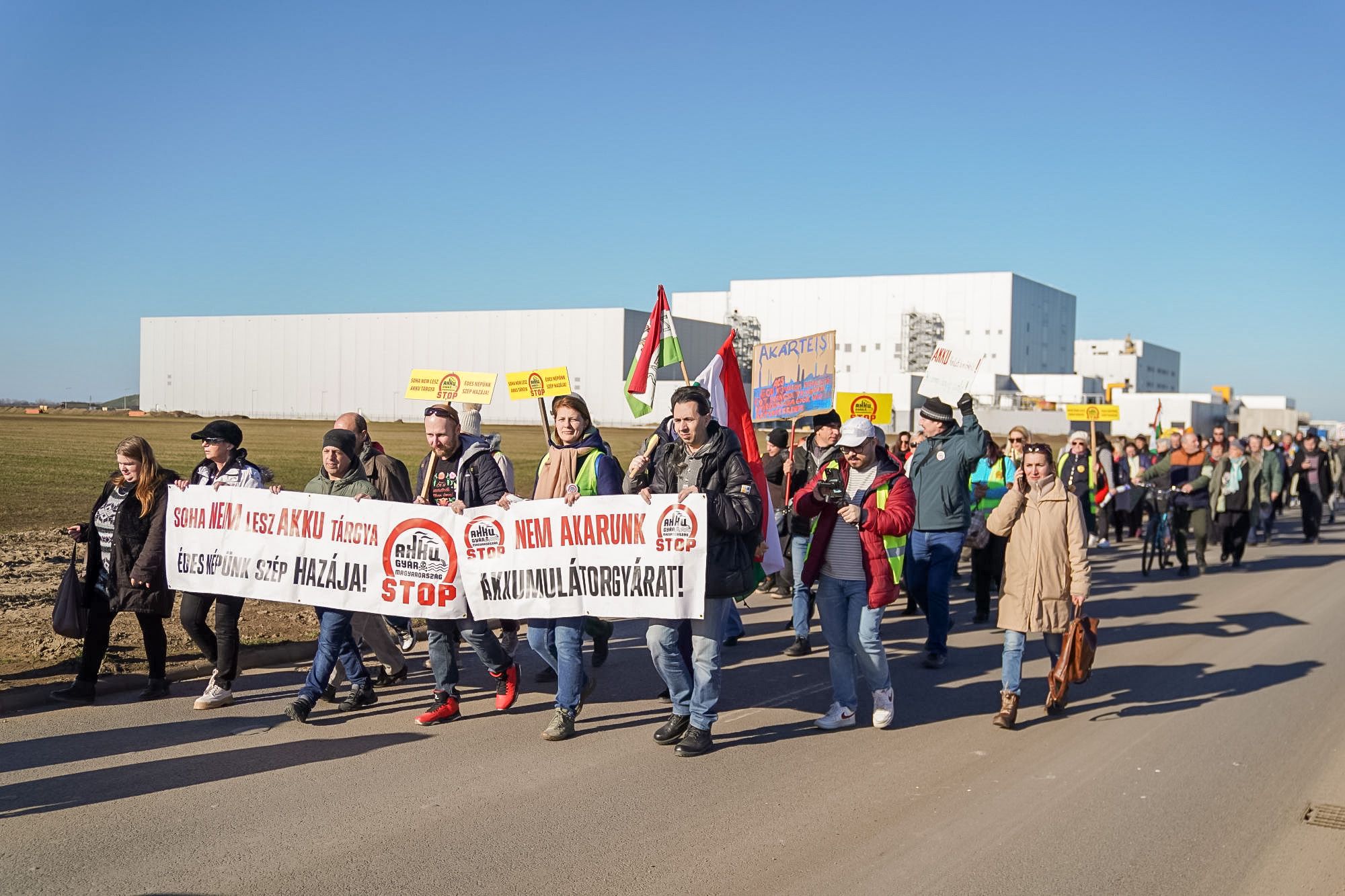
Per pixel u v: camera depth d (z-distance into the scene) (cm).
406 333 8481
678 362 834
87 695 723
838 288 9244
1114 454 1969
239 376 9044
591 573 652
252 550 706
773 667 884
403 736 665
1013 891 447
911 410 7238
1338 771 614
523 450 4356
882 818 530
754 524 622
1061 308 9900
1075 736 684
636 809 539
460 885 446
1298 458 2123
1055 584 701
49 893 433
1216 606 1230
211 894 435
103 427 5644
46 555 1299
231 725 682
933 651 893
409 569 693
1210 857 486
